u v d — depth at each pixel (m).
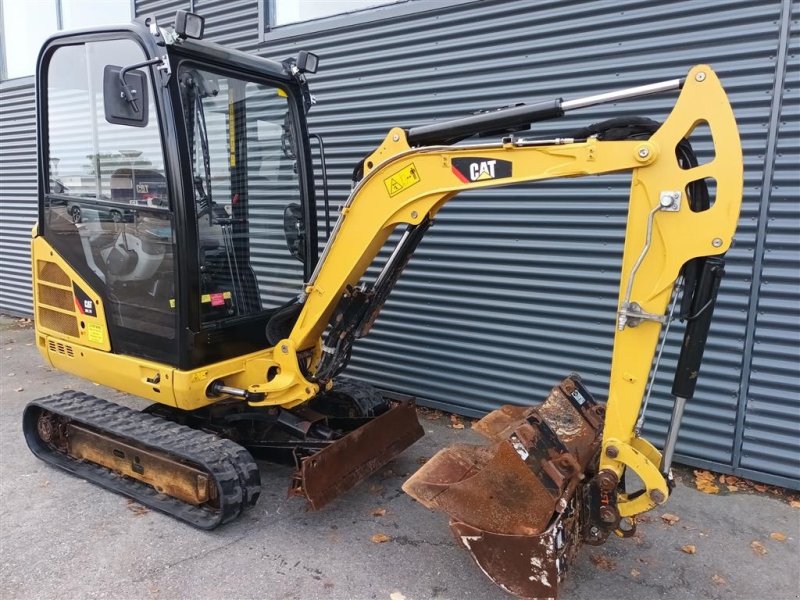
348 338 3.32
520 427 2.46
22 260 8.24
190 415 3.77
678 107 2.22
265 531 3.15
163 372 3.20
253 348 3.50
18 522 3.21
